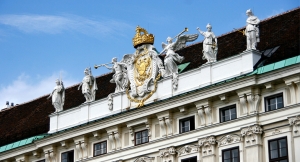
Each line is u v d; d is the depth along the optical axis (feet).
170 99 211.41
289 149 193.26
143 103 219.00
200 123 208.23
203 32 212.23
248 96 200.23
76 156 230.48
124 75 225.15
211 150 204.13
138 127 220.23
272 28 223.51
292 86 194.90
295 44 206.49
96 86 234.17
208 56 210.38
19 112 275.80
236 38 228.63
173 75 214.69
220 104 205.77
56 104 239.71
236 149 201.16
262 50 215.72
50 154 235.40
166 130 213.87
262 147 197.67
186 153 208.85
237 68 204.64
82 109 232.32
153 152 214.90
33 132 249.96
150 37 222.28
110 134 223.51
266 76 197.77
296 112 193.36
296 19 220.43
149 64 220.23
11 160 245.04
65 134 231.71
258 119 198.80
